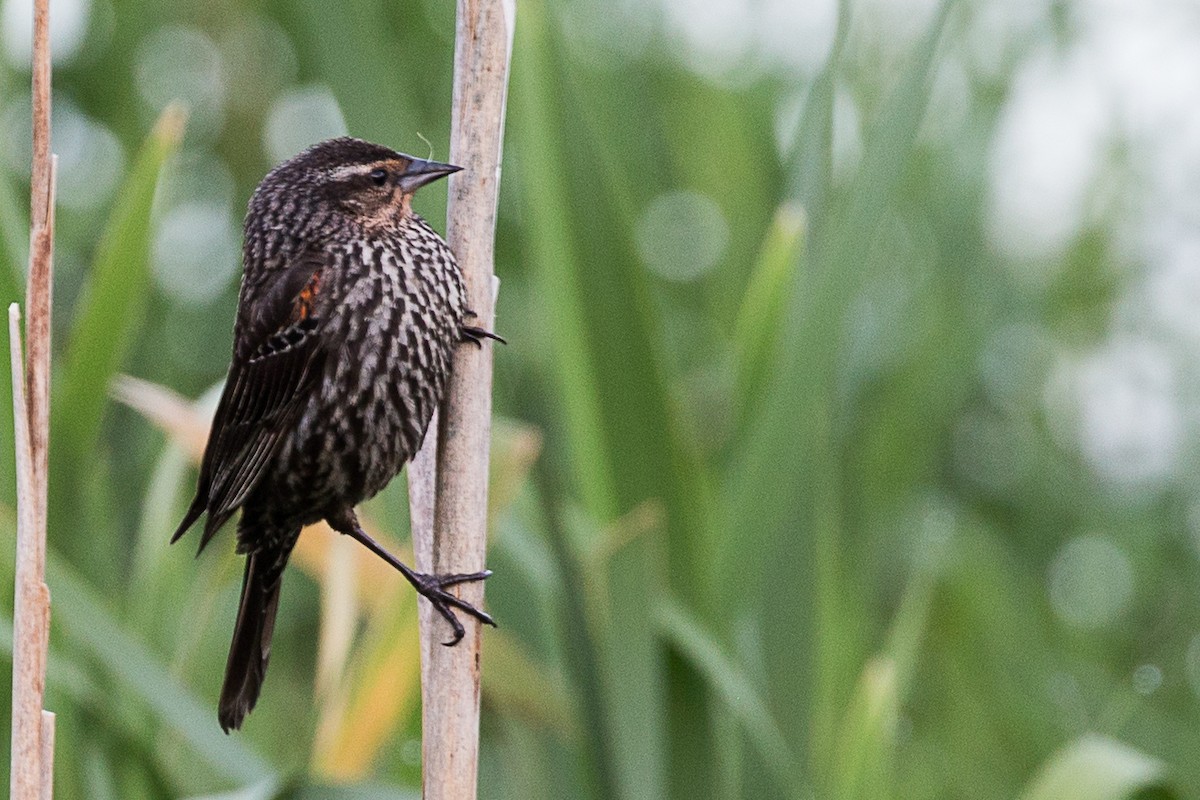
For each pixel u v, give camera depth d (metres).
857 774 8.39
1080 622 12.50
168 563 9.03
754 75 12.14
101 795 7.84
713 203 12.36
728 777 8.23
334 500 7.76
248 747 7.81
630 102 11.57
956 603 11.64
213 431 7.82
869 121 11.09
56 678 7.63
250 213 7.93
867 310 11.96
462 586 6.54
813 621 8.24
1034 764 11.03
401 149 8.30
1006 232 12.55
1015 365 13.16
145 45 13.28
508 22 6.75
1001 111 12.14
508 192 12.04
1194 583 12.39
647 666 7.47
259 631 7.79
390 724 7.97
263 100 12.89
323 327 7.42
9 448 7.99
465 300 6.70
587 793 7.77
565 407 8.41
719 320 11.59
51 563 7.45
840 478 10.43
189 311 13.12
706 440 11.78
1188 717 11.78
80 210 12.48
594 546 7.86
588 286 8.20
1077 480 12.84
